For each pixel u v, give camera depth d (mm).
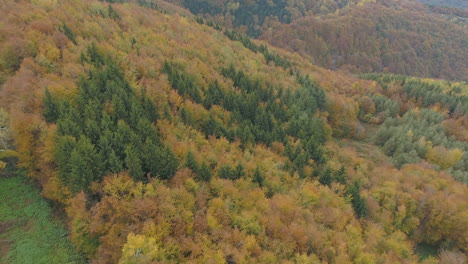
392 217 76688
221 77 111938
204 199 55625
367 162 99125
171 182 57094
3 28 75625
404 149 108750
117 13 123438
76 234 47844
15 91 61844
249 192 61344
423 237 79938
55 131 54406
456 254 73938
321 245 56625
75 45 86500
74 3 113062
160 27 129750
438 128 119938
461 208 77188
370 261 57344
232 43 153250
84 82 69125
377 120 132500
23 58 72688
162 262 43031
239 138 81750
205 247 47875
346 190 74562
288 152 84125
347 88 150250
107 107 67375
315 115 114188
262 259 50500
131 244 42969
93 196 52062
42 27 84375
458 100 138125
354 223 65562
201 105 87500
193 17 196750
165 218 49031
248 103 99000
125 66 86562
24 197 54875
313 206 66500
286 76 139625
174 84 90438
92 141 57438
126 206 48656
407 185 82625
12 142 57406
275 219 56500
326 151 94312
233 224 54531
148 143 59031
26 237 49906
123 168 54562
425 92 144250
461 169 102375
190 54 115938
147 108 72438
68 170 51719
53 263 47500
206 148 72750
